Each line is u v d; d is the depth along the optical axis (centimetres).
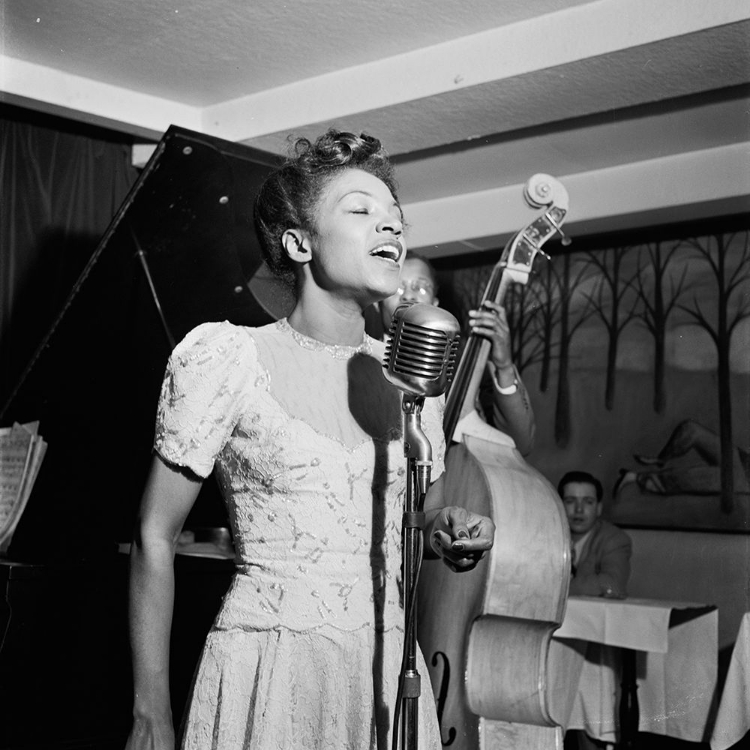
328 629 119
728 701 358
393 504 128
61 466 259
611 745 403
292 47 317
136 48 313
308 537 121
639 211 450
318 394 127
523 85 318
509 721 234
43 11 290
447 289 554
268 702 117
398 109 335
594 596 446
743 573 483
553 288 551
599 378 533
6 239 376
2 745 199
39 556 233
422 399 116
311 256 132
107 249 223
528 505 242
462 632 239
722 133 404
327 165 131
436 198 501
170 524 125
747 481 486
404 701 111
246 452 123
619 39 292
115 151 397
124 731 216
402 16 300
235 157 215
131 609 123
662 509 507
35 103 332
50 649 207
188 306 241
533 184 275
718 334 498
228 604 123
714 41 286
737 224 489
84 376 249
